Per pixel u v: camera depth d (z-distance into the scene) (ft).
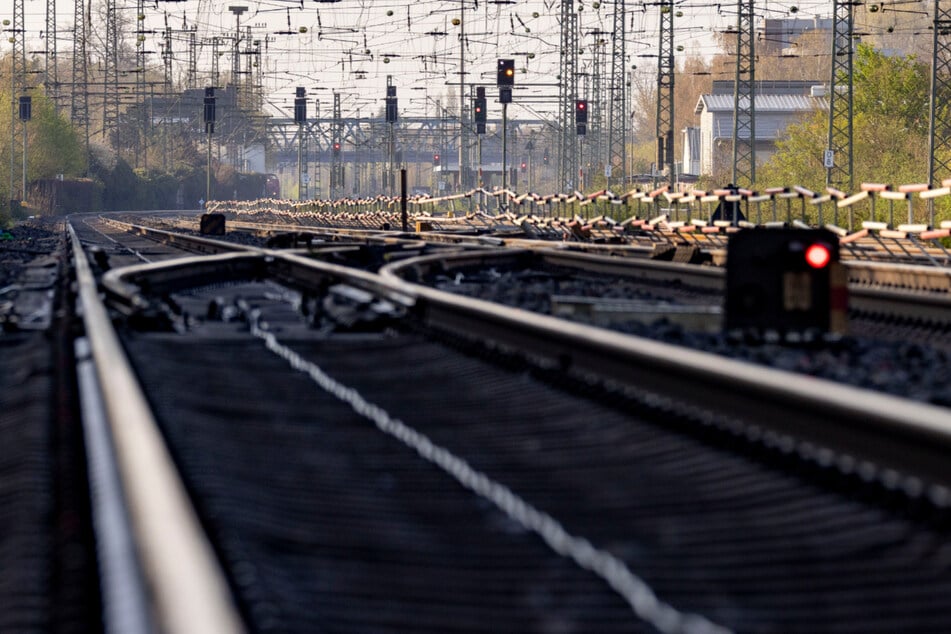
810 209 609.83
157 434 72.28
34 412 101.04
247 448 90.02
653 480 78.48
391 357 142.20
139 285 227.81
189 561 48.14
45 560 60.13
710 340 149.69
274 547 64.03
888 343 150.30
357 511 72.69
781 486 74.69
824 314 149.18
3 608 53.11
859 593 55.62
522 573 60.08
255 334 169.17
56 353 134.31
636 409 98.58
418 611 54.29
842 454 76.64
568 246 425.28
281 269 303.07
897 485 69.67
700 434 88.74
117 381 92.94
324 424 101.50
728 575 58.75
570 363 121.08
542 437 93.45
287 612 52.54
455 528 69.00
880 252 364.17
